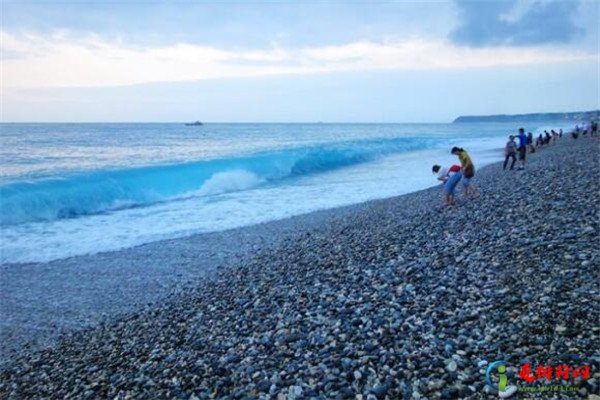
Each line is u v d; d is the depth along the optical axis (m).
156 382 6.00
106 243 15.20
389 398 4.55
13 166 30.34
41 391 6.58
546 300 5.89
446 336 5.56
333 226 15.76
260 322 7.45
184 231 16.70
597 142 37.53
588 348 4.60
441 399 4.35
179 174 26.44
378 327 6.23
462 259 8.51
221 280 10.98
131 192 23.03
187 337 7.49
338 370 5.26
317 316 7.12
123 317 9.45
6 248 14.63
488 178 21.23
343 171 35.69
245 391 5.24
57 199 19.83
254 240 15.08
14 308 10.31
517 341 5.07
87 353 7.77
